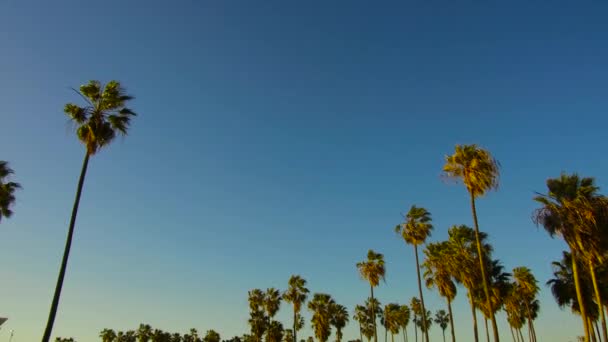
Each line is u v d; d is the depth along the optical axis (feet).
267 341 296.10
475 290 171.94
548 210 104.58
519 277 225.97
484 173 112.57
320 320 286.25
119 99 102.17
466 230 167.32
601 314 104.58
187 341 408.87
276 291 299.17
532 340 216.33
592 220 97.86
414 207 172.04
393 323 351.25
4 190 131.13
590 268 104.78
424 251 188.14
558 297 164.45
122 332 399.65
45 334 77.20
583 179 106.32
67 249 85.20
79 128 97.45
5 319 122.83
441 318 430.61
